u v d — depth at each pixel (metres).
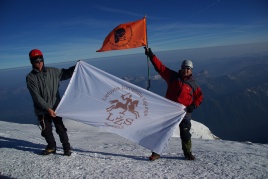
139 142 6.38
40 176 5.12
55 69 6.18
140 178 5.18
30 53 5.75
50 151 6.45
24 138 9.93
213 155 7.56
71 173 5.31
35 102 5.97
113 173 5.41
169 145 10.72
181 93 6.48
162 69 6.71
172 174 5.49
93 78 6.46
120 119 6.48
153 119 6.51
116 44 6.98
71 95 6.32
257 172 5.86
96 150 7.94
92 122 6.34
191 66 6.39
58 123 6.33
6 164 5.71
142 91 6.55
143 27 6.89
